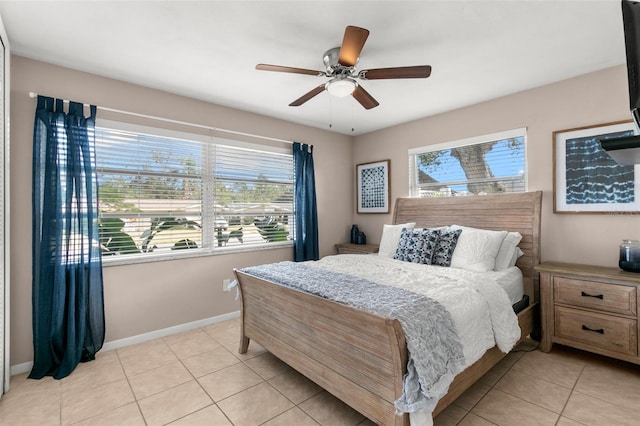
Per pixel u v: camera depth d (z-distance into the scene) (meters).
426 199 3.95
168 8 1.93
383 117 4.09
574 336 2.60
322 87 2.43
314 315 2.03
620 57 2.58
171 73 2.80
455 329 1.78
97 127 2.81
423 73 2.18
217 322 3.54
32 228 2.47
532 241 3.08
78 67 2.67
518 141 3.36
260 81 2.97
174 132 3.24
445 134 3.89
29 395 2.18
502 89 3.20
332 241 4.75
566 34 2.24
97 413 1.99
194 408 2.04
